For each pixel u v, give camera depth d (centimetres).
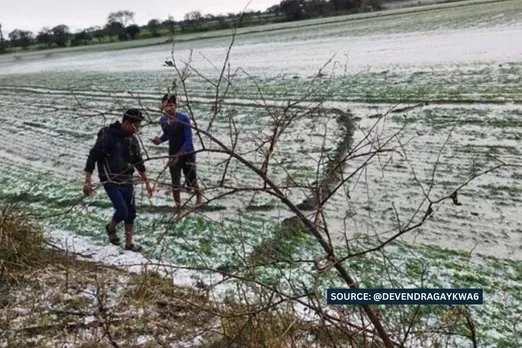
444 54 1956
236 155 315
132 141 656
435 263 577
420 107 1214
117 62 3744
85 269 602
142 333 464
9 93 2645
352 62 2114
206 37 4828
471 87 1340
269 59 2638
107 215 815
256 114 1348
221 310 444
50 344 453
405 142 981
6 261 577
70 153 1252
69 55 5347
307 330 376
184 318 471
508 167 814
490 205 704
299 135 1100
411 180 811
